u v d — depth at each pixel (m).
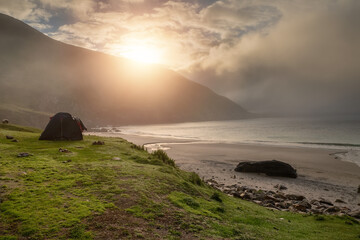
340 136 84.25
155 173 14.20
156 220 8.30
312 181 27.25
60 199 9.15
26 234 6.61
